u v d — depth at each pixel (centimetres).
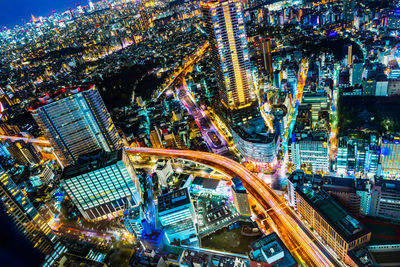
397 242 19588
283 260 19562
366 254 19325
